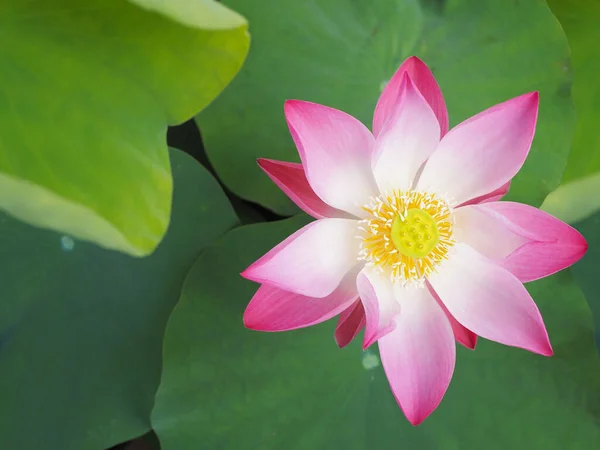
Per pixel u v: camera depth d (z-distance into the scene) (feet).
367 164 2.72
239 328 2.85
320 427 2.83
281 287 2.62
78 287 2.84
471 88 2.94
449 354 2.70
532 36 2.95
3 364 2.80
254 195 2.91
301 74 2.90
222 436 2.81
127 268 2.87
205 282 2.86
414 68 2.76
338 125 2.64
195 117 2.89
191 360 2.83
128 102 2.67
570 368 2.88
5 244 2.81
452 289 2.75
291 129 2.60
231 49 2.62
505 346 2.89
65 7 2.60
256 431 2.82
